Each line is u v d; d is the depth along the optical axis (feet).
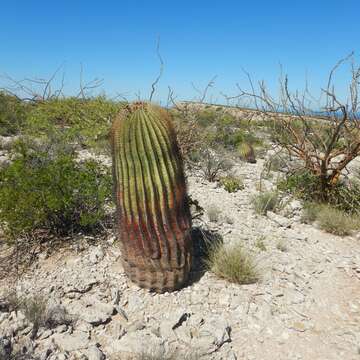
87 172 10.38
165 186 7.77
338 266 10.14
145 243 7.91
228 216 12.49
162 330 7.32
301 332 7.65
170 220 7.90
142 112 7.74
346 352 7.20
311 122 16.17
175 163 7.91
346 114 13.21
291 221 12.79
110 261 9.17
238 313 7.97
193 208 12.18
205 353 6.93
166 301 8.11
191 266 8.56
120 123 7.78
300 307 8.34
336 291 9.06
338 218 12.53
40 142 17.87
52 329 7.19
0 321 7.23
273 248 10.68
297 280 9.27
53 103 21.95
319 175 14.48
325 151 14.26
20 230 9.18
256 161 22.62
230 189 15.44
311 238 11.73
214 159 18.78
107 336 7.23
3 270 8.78
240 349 7.16
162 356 6.67
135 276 8.27
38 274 8.67
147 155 7.62
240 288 8.70
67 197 9.50
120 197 7.90
